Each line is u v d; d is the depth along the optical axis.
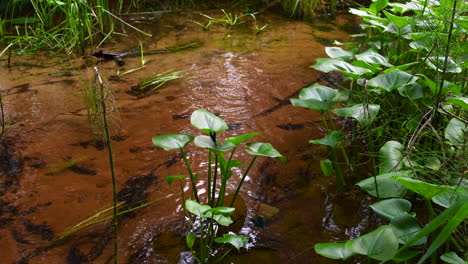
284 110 2.40
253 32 3.69
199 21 3.97
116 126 2.19
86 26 3.34
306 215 1.66
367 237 1.17
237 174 1.88
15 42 3.24
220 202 1.62
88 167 1.89
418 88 1.79
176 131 2.16
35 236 1.51
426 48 2.08
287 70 2.89
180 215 1.64
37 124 2.19
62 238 1.51
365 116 1.69
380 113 2.13
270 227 1.59
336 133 1.74
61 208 1.65
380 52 2.48
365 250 1.14
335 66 1.94
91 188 1.76
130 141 2.07
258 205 1.70
